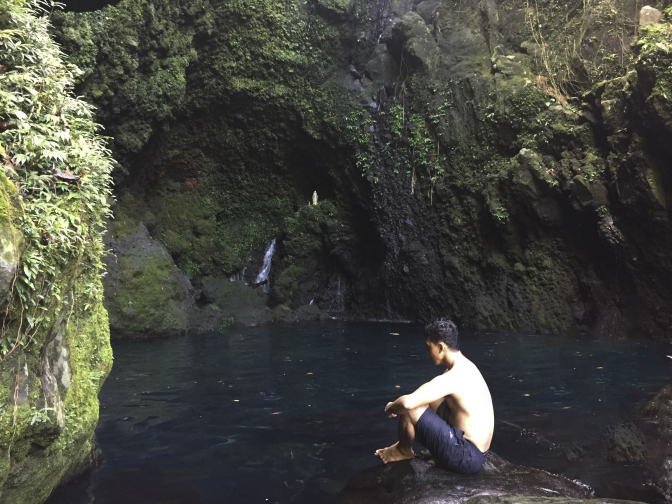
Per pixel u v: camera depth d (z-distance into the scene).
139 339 10.34
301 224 14.66
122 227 11.78
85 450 3.63
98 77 10.92
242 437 4.45
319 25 13.66
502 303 11.42
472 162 12.20
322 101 13.73
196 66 13.36
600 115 10.30
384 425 4.75
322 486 3.44
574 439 4.26
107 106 11.37
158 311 10.89
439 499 2.88
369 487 3.26
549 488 3.09
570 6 11.76
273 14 13.22
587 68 11.00
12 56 3.08
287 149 14.62
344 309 14.26
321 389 6.11
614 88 9.96
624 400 5.39
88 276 3.53
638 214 9.50
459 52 12.87
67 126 3.19
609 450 3.99
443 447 3.25
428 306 12.49
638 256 9.77
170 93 12.43
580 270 10.81
